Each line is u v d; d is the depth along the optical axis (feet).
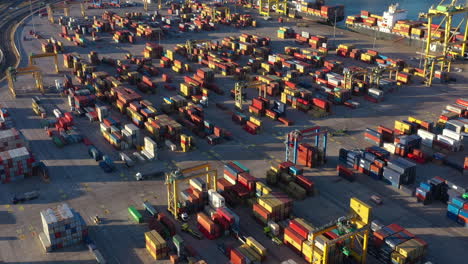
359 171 283.79
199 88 415.44
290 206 229.25
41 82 416.05
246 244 209.67
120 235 220.43
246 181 249.14
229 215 219.41
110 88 412.57
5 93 416.26
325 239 197.57
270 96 419.33
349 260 200.95
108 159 285.23
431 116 371.35
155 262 202.28
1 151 289.33
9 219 231.91
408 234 205.67
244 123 355.15
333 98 400.06
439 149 315.58
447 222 233.55
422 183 252.21
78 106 371.56
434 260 204.33
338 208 244.01
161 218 225.97
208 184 247.91
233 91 416.46
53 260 202.69
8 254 206.28
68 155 300.40
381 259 203.51
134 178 272.72
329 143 323.16
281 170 268.41
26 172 271.28
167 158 299.17
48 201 248.32
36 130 338.75
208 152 308.60
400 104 399.85
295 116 372.79
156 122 326.85
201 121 337.93
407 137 309.42
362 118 368.48
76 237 212.64
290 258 205.57
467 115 360.48
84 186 263.49
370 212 203.41
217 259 204.54
